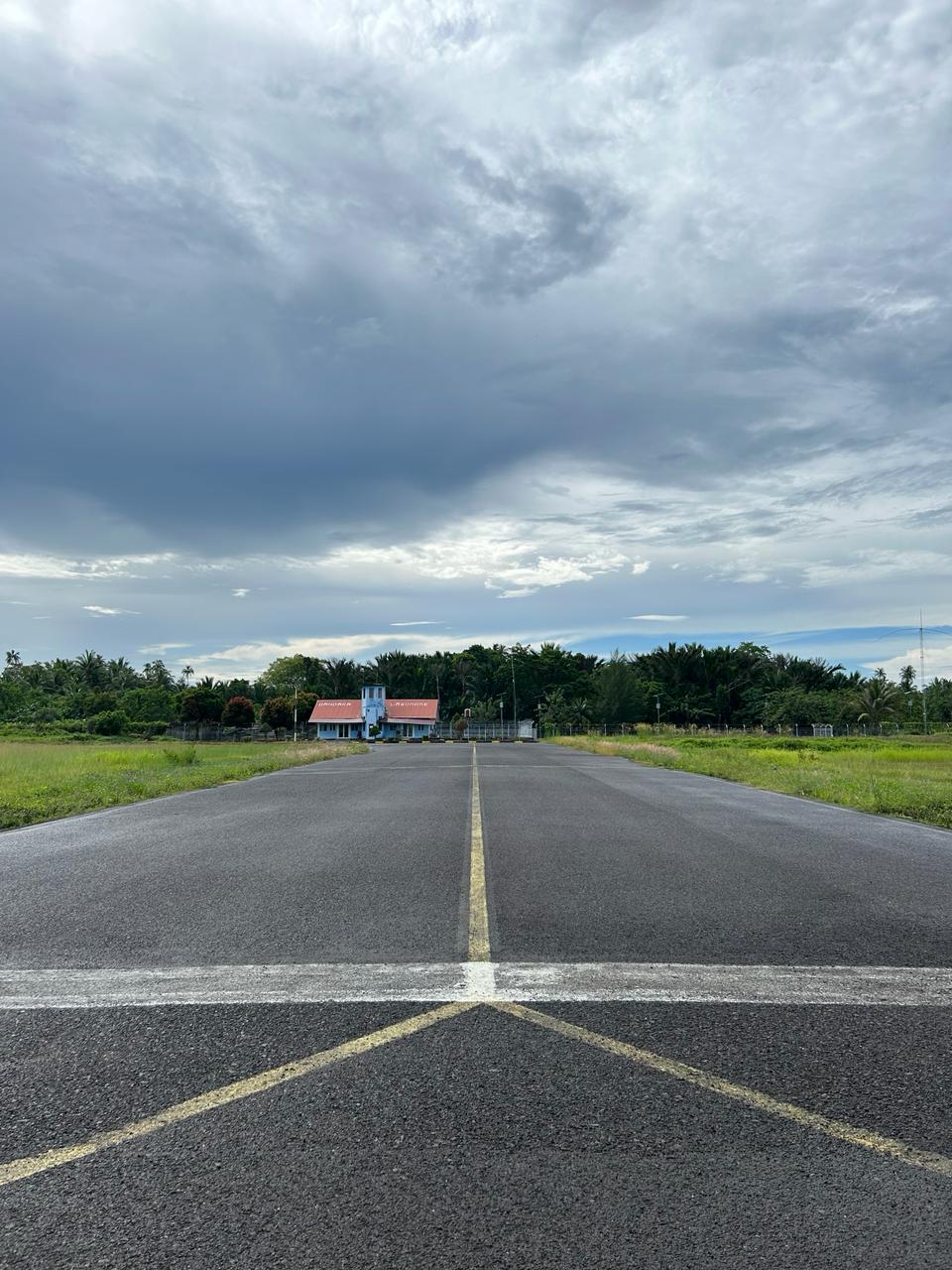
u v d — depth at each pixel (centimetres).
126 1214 210
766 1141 246
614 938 482
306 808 1236
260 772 2211
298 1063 302
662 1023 344
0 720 7788
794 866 728
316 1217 208
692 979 404
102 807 1288
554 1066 299
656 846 844
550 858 768
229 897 598
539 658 10681
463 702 10588
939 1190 222
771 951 456
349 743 5575
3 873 702
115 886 641
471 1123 256
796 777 1834
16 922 525
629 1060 305
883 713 7875
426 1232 202
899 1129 254
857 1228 205
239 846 848
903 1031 337
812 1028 339
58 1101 273
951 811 1180
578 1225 205
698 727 8812
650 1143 244
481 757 3312
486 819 1087
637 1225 206
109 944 471
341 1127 254
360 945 468
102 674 10681
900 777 1909
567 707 9294
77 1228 205
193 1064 302
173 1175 228
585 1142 245
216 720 8281
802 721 7825
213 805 1298
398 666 11038
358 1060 305
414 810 1201
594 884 643
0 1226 206
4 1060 308
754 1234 203
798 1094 277
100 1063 304
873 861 760
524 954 447
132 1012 359
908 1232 204
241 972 416
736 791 1582
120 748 3997
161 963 432
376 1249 196
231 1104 269
